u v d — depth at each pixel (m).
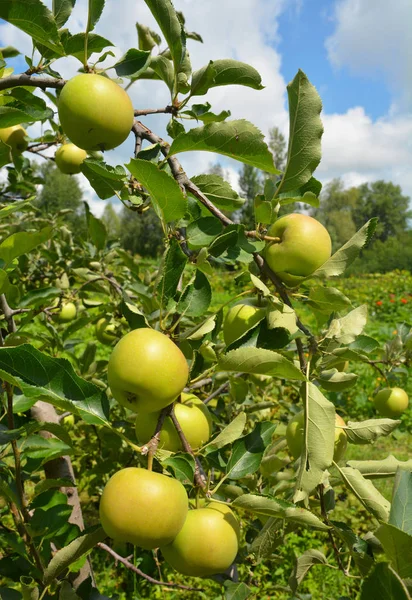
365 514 4.50
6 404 1.43
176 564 1.20
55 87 1.51
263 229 1.56
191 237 1.45
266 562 3.77
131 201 1.56
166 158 1.44
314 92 1.40
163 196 1.24
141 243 44.06
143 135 1.58
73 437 4.02
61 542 1.58
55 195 26.72
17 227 3.70
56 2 1.50
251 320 1.60
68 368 1.16
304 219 1.46
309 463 1.29
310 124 1.43
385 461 1.52
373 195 74.69
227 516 1.24
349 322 1.50
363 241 1.39
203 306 1.33
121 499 1.03
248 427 3.50
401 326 3.06
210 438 1.41
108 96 1.36
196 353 1.47
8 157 1.44
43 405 2.32
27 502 1.62
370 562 1.39
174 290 1.31
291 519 1.17
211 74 1.56
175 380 1.15
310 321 10.64
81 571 2.07
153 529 1.02
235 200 1.65
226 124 1.36
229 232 1.40
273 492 2.03
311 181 1.58
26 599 1.21
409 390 6.33
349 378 1.52
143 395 1.14
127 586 3.49
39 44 1.50
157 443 1.17
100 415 1.16
